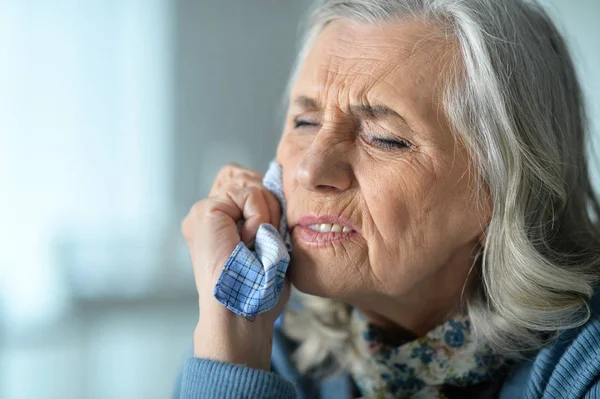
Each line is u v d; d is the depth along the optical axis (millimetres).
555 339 920
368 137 905
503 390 974
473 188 912
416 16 906
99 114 2055
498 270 925
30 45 1942
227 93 2246
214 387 858
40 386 2021
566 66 1042
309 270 916
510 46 914
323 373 1118
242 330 899
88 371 2092
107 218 2096
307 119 958
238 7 2229
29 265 1991
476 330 969
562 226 1020
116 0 2045
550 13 1150
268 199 984
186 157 2209
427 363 997
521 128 921
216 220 963
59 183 2020
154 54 2123
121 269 2125
